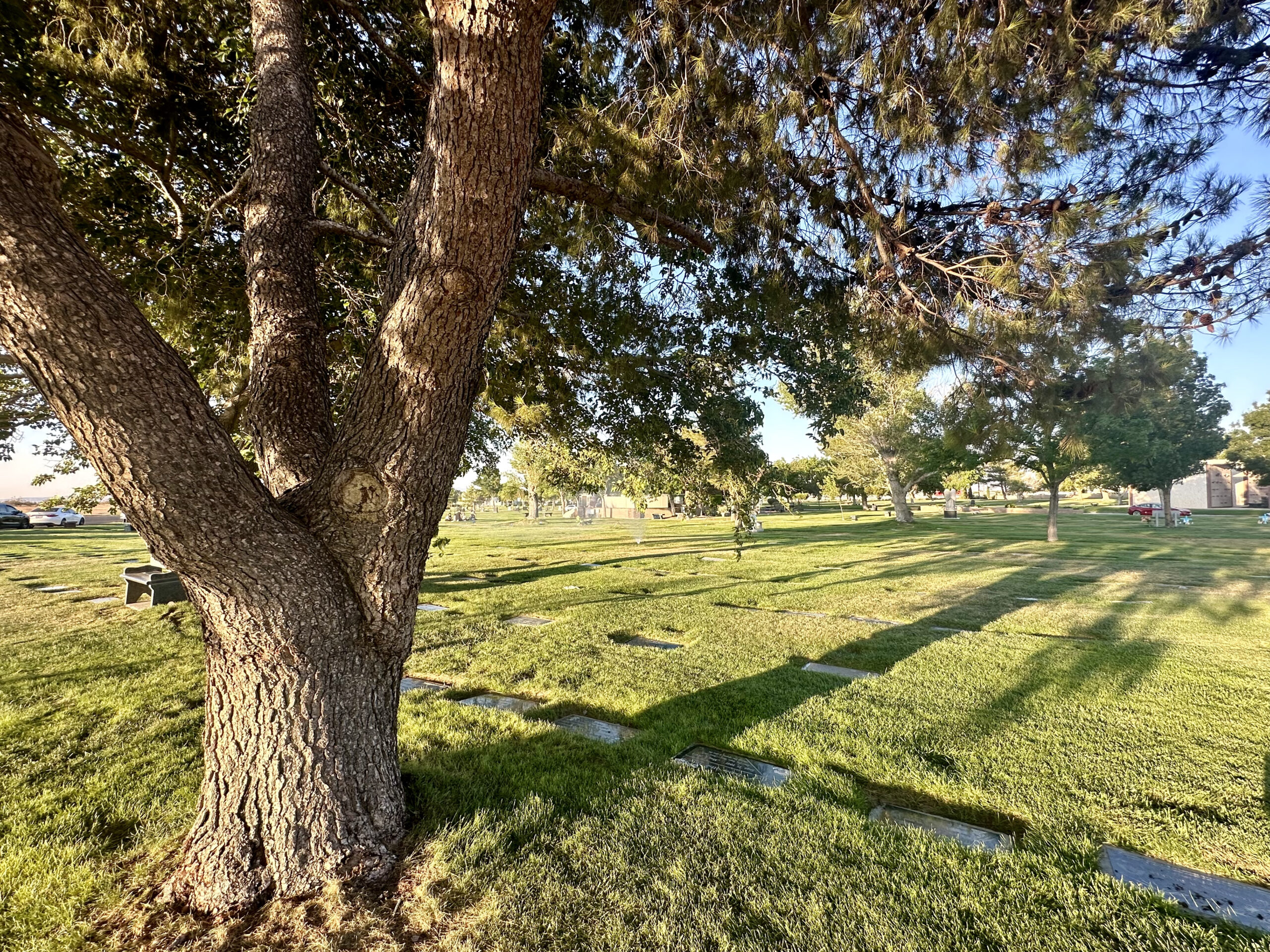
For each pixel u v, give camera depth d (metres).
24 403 6.52
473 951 1.95
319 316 3.01
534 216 4.49
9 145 1.60
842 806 2.89
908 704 4.32
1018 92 2.54
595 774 3.19
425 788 2.96
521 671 5.09
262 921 2.08
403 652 2.55
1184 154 2.69
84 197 4.19
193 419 1.87
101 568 12.66
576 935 2.03
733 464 6.01
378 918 2.09
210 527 1.91
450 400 2.27
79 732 3.74
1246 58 2.37
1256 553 14.79
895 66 2.57
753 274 3.75
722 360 5.56
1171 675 5.02
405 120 4.69
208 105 4.29
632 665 5.27
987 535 21.25
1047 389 2.97
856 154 3.16
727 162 3.15
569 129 3.04
